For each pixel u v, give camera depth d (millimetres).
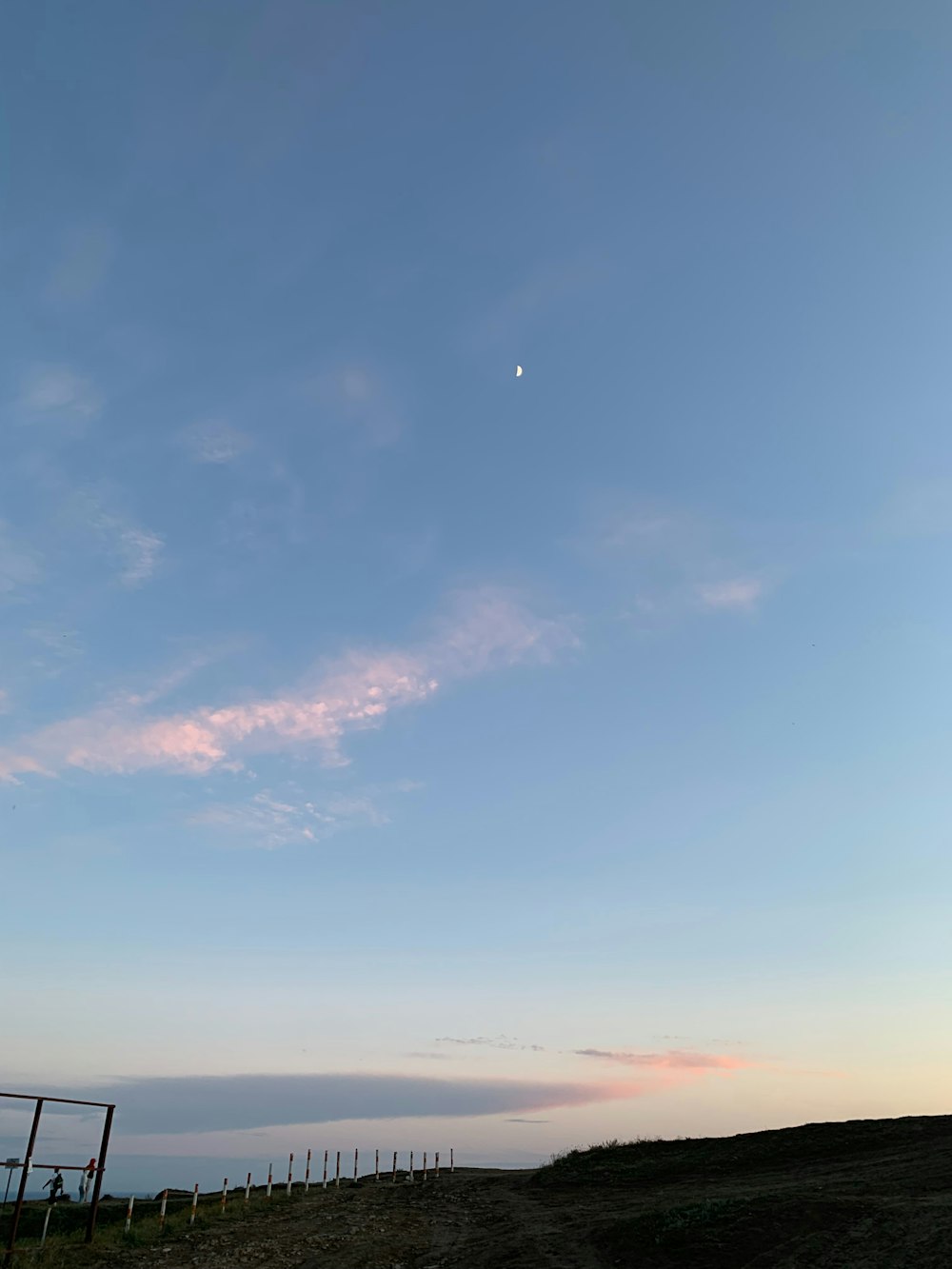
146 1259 28406
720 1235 25281
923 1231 22953
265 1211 39562
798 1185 34219
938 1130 42406
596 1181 44219
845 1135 44062
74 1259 28047
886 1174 33594
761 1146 45031
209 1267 27109
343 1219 37156
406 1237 32562
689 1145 49406
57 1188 41688
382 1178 59469
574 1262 25516
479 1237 32000
